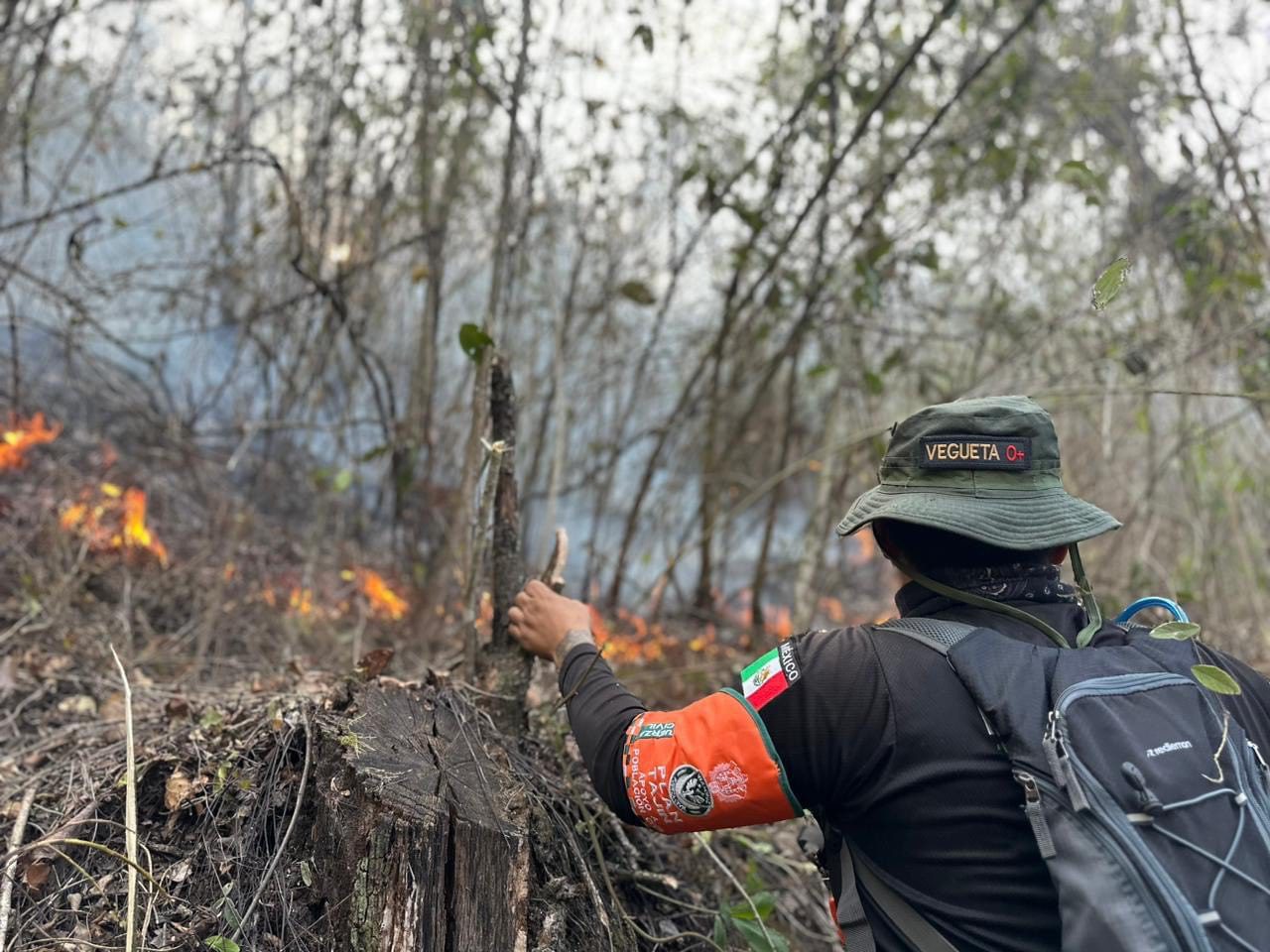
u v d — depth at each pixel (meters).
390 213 4.37
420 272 3.77
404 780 1.39
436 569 3.58
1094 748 1.03
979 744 1.10
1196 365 3.62
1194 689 1.13
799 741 1.18
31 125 3.90
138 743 1.78
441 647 3.43
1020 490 1.22
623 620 4.16
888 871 1.17
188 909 1.43
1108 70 3.96
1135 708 1.08
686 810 1.24
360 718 1.52
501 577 1.90
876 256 3.33
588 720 1.43
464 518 2.06
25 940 1.39
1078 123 4.16
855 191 3.73
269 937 1.37
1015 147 3.65
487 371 2.00
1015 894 1.07
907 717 1.13
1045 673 1.12
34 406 4.37
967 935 1.10
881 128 3.65
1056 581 1.26
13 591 2.89
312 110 4.27
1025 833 1.07
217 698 2.14
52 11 3.54
